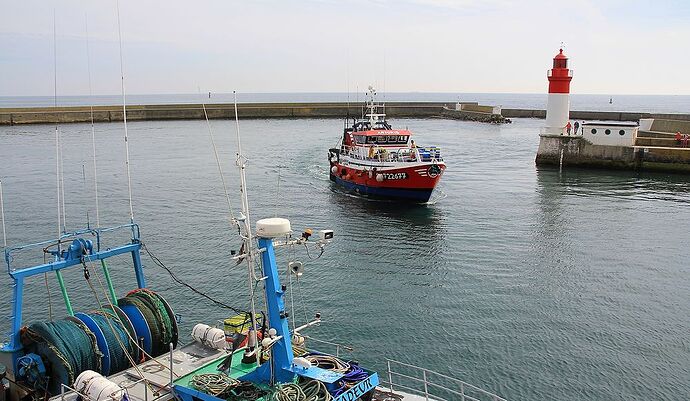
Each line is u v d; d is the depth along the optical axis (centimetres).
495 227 3850
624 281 2812
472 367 1986
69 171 5812
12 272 1209
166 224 3772
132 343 1230
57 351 1145
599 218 4075
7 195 4584
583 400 1802
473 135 10294
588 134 6469
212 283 2675
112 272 2809
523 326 2295
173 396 1074
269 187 5219
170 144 8438
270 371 1052
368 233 3691
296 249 3281
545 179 5784
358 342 2158
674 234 3647
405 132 5247
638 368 1983
